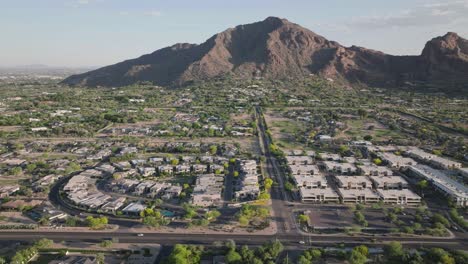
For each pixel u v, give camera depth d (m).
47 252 140.88
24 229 162.00
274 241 142.12
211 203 191.50
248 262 132.12
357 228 161.62
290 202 196.25
